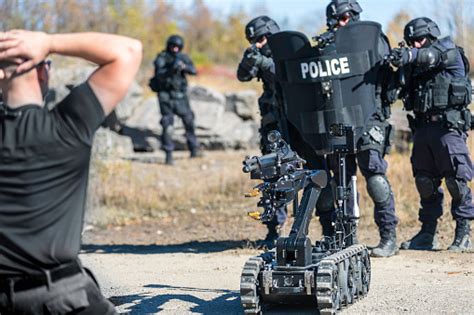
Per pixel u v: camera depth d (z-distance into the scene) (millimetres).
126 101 23469
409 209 13672
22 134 4066
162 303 7773
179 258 10703
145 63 37156
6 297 4168
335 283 6816
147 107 23984
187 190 16922
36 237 4086
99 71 4152
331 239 7773
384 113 9742
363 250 7750
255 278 6836
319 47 9117
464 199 10406
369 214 13570
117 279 9102
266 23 10336
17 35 4047
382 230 10164
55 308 4148
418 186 10641
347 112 9195
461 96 10055
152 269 9797
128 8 35906
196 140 21750
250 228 13617
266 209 6652
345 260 7164
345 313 7113
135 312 7414
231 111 25125
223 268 9711
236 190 17078
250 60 10070
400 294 7895
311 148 10062
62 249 4113
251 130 24406
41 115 4105
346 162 9891
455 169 10195
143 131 23312
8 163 4062
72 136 4070
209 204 16188
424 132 10359
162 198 16609
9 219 4070
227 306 7625
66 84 21078
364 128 9305
